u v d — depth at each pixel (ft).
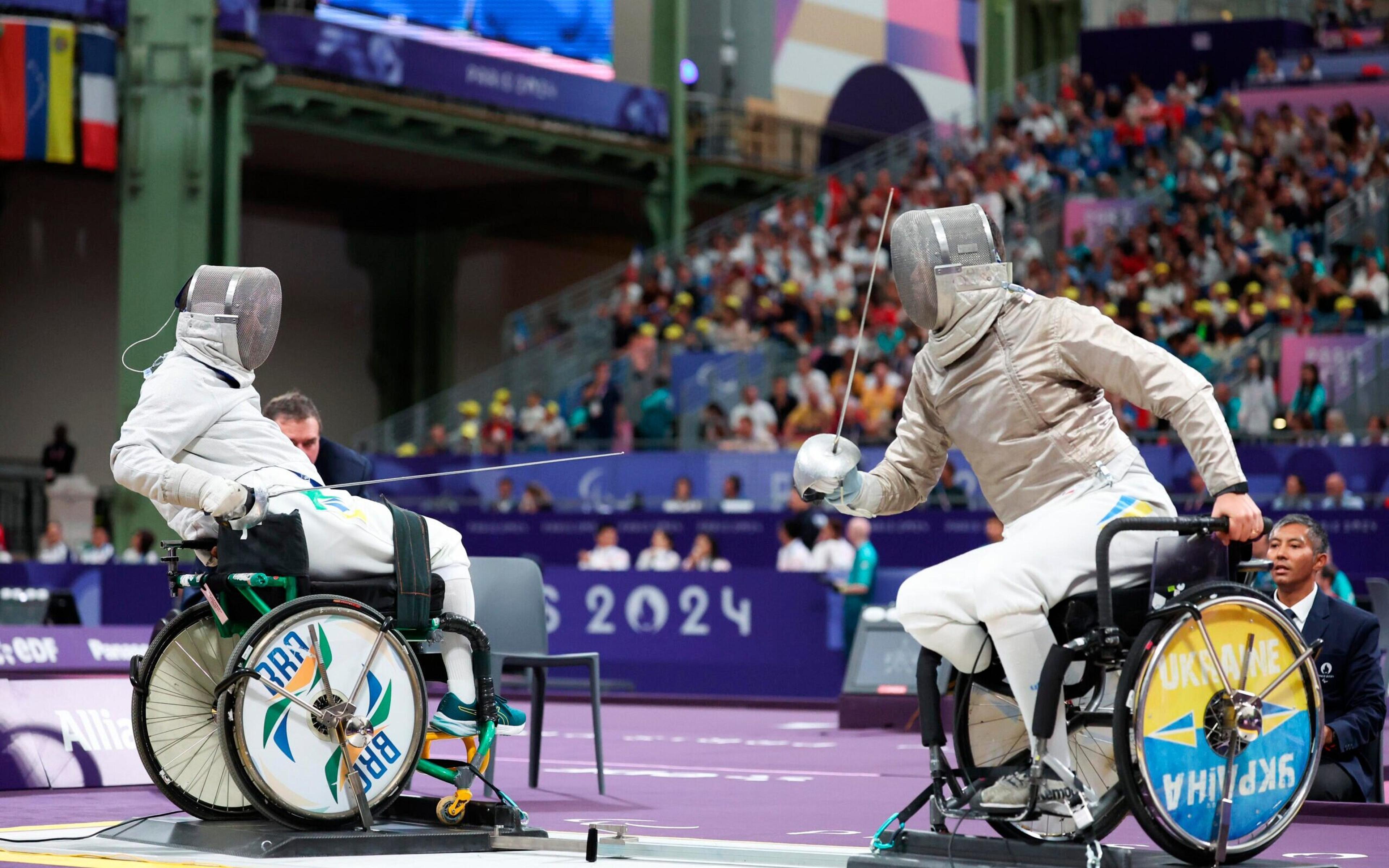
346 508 19.53
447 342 115.14
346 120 93.09
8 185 97.35
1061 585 16.52
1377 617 28.12
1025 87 111.96
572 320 95.91
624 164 103.86
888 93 119.96
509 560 29.68
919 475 18.97
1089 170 97.14
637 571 58.54
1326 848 21.15
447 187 114.11
